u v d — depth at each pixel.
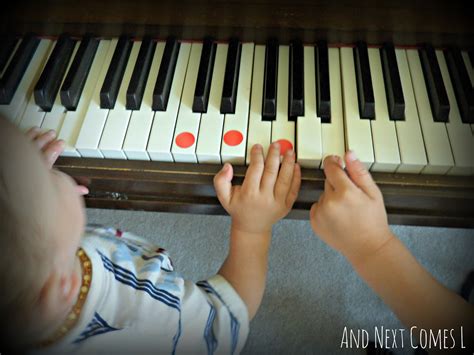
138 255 0.74
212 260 1.33
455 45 0.74
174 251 1.35
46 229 0.41
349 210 0.61
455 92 0.70
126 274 0.66
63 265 0.45
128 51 0.78
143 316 0.61
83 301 0.57
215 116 0.70
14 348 0.48
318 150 0.67
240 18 0.72
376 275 0.66
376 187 0.62
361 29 0.72
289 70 0.75
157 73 0.75
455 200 0.65
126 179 0.70
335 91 0.72
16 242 0.39
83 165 0.70
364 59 0.73
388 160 0.65
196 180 0.69
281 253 1.33
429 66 0.71
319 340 1.20
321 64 0.73
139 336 0.59
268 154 0.66
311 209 0.68
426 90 0.71
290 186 0.66
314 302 1.25
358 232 0.63
